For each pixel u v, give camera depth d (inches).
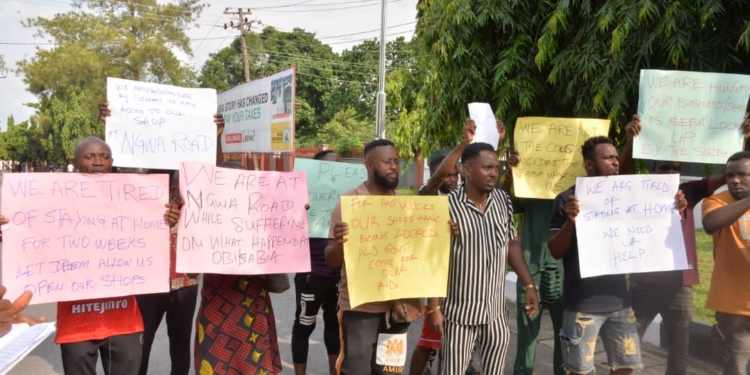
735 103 136.1
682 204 126.8
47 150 1980.8
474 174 124.0
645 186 126.1
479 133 143.3
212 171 120.5
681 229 127.3
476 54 204.8
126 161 141.9
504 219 129.2
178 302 147.2
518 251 134.1
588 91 181.8
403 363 130.2
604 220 124.5
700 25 154.7
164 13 1508.4
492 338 126.5
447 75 215.3
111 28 1483.8
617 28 160.6
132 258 116.0
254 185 123.6
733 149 136.6
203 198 119.3
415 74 576.4
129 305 122.3
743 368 130.1
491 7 191.2
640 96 138.0
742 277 127.9
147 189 117.5
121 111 141.9
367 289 119.2
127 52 1496.1
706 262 301.0
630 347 126.1
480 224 124.0
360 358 124.6
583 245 122.3
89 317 117.7
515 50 192.4
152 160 145.3
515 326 230.1
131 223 116.2
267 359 130.8
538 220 169.5
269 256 123.6
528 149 154.5
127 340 122.1
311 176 174.6
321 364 187.8
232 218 121.5
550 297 166.1
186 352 149.5
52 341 206.8
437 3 235.3
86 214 112.7
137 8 1497.3
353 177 180.4
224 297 128.6
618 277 126.8
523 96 190.1
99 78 1470.2
